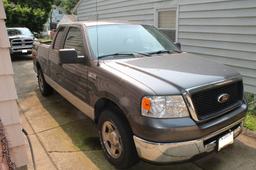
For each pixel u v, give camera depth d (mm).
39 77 6191
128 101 2805
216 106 2920
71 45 4273
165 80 2842
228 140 3035
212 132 2779
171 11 7750
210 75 3045
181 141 2609
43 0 24953
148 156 2709
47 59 5289
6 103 2496
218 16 6297
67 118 4852
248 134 4098
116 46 3838
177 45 4578
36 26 21438
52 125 4551
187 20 7168
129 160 3014
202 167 3307
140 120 2664
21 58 13211
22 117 4930
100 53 3650
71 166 3326
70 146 3822
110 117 3129
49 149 3736
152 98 2629
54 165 3346
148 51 3961
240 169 3264
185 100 2670
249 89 5906
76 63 3639
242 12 5742
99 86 3295
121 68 3225
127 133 2957
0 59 2395
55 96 6168
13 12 20109
